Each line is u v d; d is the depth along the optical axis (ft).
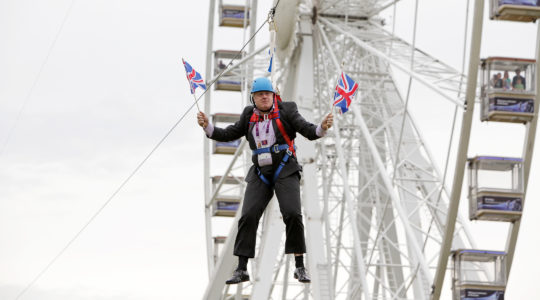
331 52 110.42
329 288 98.68
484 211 81.56
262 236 107.04
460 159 77.25
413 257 102.47
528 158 81.71
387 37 115.55
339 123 116.57
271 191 36.91
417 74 88.99
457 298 84.48
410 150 114.52
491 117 81.35
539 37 80.64
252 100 36.55
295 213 35.50
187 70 36.83
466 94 76.43
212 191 143.33
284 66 118.42
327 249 99.76
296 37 113.19
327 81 109.60
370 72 115.03
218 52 139.44
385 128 114.11
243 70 136.36
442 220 104.73
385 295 101.09
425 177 112.98
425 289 98.94
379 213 114.93
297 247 35.70
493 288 83.71
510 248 83.56
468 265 93.97
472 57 75.66
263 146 36.09
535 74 80.69
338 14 117.80
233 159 129.08
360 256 94.79
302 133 35.70
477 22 74.74
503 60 80.79
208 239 139.64
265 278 102.68
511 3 78.79
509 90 80.94
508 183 82.17
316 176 106.01
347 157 116.37
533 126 81.25
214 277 118.93
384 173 97.55
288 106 36.37
